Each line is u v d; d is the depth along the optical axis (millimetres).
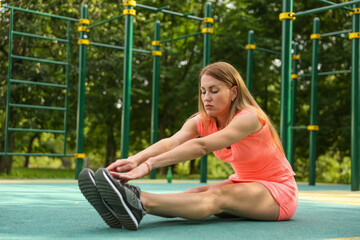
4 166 10453
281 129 5355
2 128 11578
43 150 14461
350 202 3639
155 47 8312
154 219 2270
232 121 2062
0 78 9750
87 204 3027
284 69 5348
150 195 1905
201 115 2248
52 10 9797
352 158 5496
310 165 7598
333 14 12648
